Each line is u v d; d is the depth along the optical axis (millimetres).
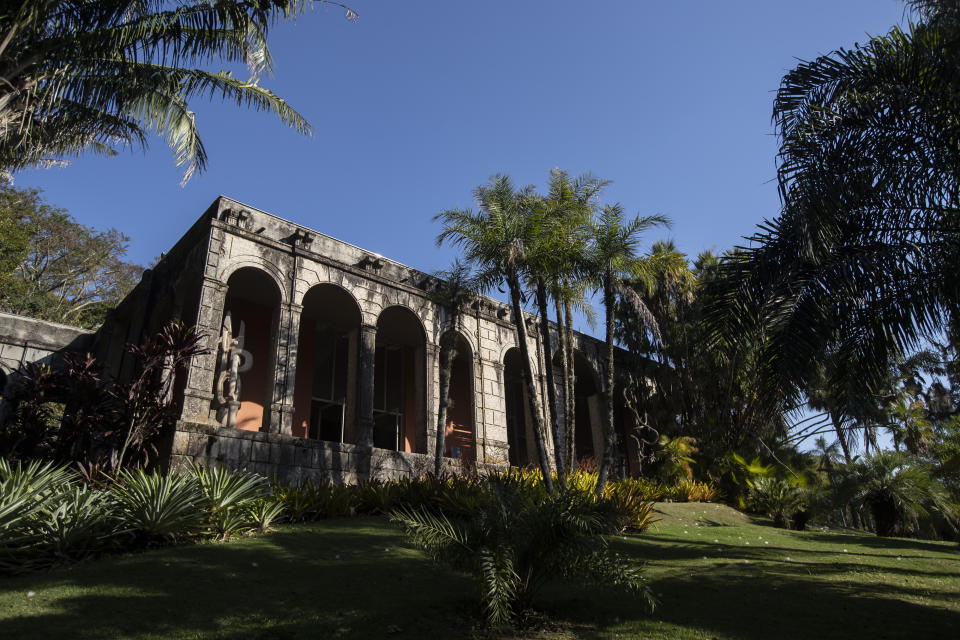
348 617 5809
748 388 21672
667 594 7113
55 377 14273
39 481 8211
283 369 16500
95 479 10930
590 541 5969
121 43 10758
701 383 23125
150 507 8391
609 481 19656
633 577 5871
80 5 10742
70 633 5051
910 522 18969
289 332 17031
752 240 8172
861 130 7758
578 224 15484
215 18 11305
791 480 19781
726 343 8125
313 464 15906
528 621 5836
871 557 10820
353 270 19312
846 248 7895
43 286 34531
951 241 7527
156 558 7688
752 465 20172
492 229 14656
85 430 12695
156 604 5926
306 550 8727
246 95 12727
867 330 7875
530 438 23094
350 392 18500
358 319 19234
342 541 9562
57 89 10617
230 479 9992
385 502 12727
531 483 13734
